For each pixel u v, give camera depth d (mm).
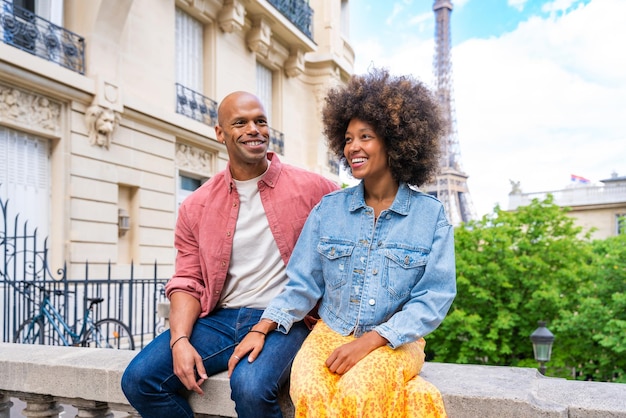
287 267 2406
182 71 14062
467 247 13977
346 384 1929
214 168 14648
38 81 9453
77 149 10445
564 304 12789
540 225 13867
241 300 2600
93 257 10727
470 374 2428
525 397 2033
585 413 1963
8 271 9438
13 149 9555
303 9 19094
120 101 11141
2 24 9172
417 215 2219
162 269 12648
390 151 2270
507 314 13102
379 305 2172
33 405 2816
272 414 2135
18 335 7855
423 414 1930
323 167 20609
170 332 2486
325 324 2291
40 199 10039
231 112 2527
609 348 12531
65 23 10773
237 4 15086
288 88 19109
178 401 2387
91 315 9469
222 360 2457
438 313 2082
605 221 35812
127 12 11094
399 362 2033
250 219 2596
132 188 12047
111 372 2578
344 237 2279
